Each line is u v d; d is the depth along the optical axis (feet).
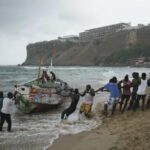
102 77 155.63
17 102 48.03
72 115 44.86
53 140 31.32
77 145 28.63
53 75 62.23
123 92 43.68
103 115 43.70
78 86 94.94
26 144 29.96
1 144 29.81
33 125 38.58
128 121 36.99
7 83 110.01
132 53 554.05
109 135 31.17
